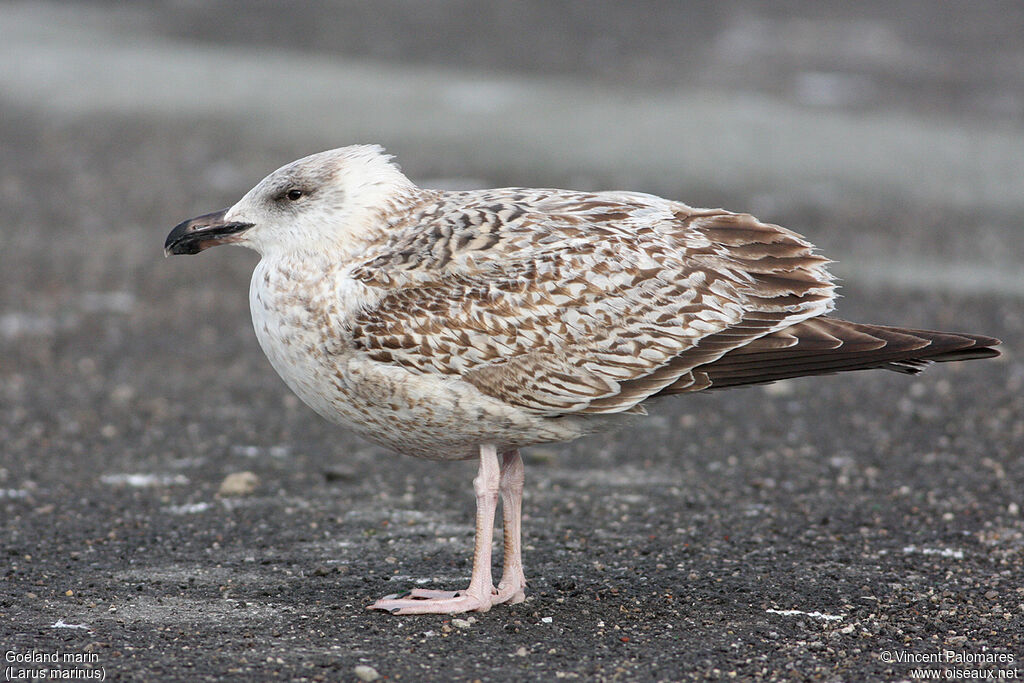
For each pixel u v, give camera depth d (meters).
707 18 44.62
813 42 41.28
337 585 10.40
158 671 8.39
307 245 9.73
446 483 13.32
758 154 29.33
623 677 8.48
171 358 17.88
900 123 32.78
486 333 9.36
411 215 9.90
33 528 11.73
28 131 30.64
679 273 9.48
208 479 13.39
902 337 9.37
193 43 41.62
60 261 21.97
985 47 40.59
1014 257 22.66
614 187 25.92
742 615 9.70
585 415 9.73
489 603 9.77
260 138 30.02
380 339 9.37
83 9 47.28
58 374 17.03
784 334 9.49
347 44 41.38
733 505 12.50
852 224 24.36
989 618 9.61
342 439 14.89
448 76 37.25
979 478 13.21
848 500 12.62
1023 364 17.36
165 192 26.02
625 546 11.37
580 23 44.19
